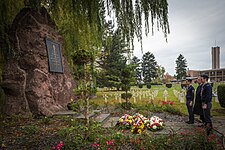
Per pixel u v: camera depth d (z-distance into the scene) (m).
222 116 9.73
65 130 5.60
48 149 4.28
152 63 85.31
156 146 4.41
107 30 10.97
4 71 9.28
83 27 9.74
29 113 8.76
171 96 21.84
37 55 9.80
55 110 9.64
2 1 9.42
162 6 7.81
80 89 6.82
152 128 6.79
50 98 9.91
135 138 5.09
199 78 7.51
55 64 10.95
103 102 16.39
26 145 4.68
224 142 4.89
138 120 6.67
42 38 10.31
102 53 26.72
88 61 7.39
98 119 8.70
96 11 8.01
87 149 4.26
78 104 6.91
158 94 25.19
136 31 7.84
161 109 11.71
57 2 10.05
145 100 17.62
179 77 96.06
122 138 4.99
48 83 10.05
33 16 10.20
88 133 4.96
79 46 12.09
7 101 8.92
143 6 7.79
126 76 13.20
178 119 9.23
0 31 9.34
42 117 8.55
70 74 12.79
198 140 4.33
